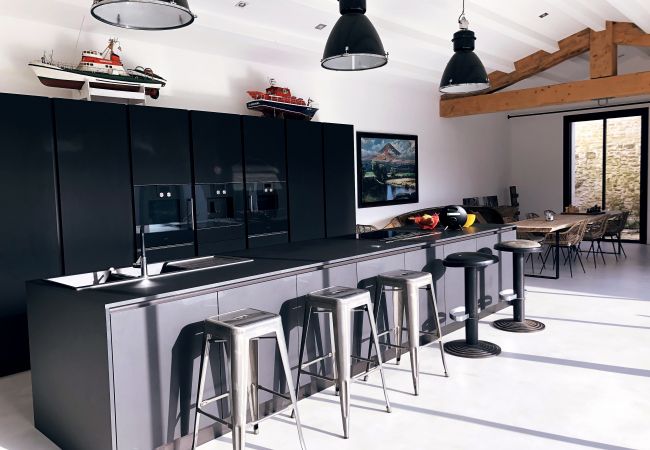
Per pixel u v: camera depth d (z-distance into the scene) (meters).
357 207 8.27
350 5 3.71
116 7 2.59
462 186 10.63
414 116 9.35
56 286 2.72
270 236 6.09
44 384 2.84
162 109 4.99
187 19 2.64
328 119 7.69
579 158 11.15
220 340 2.56
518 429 2.84
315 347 3.30
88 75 4.69
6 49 4.58
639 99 10.07
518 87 10.94
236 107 6.39
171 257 5.08
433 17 6.58
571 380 3.50
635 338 4.36
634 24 7.80
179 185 5.14
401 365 3.90
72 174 4.39
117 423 2.35
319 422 2.99
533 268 7.75
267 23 5.78
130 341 2.39
